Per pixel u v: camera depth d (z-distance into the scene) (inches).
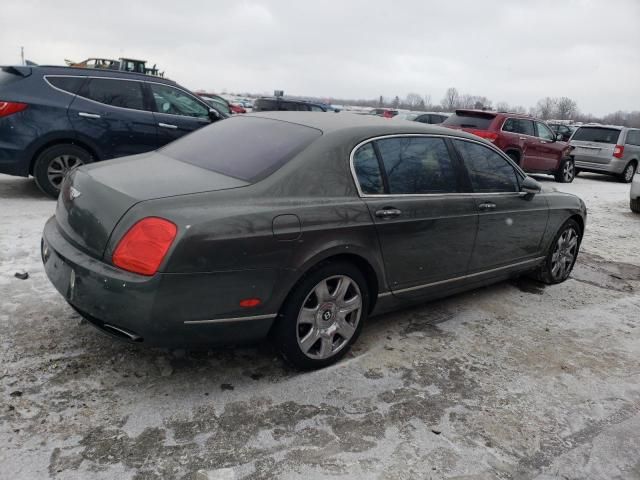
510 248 181.9
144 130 287.4
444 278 158.2
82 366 121.6
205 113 314.8
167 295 102.9
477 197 163.5
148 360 127.0
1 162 255.6
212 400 114.5
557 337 164.4
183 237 102.3
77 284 109.8
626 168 617.6
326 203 123.3
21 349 125.6
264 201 114.9
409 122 158.4
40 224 221.6
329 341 129.6
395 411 117.1
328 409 115.3
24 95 256.5
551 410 123.9
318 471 96.8
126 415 106.7
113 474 91.3
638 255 276.4
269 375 126.3
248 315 113.0
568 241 213.3
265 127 143.7
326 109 771.4
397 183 141.6
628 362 152.0
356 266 133.9
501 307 184.9
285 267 115.3
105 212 109.4
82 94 271.6
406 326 161.2
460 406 121.6
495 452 107.1
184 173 124.9
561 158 554.3
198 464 95.6
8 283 159.6
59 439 98.0
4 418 101.7
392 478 97.0
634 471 106.1
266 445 102.2
